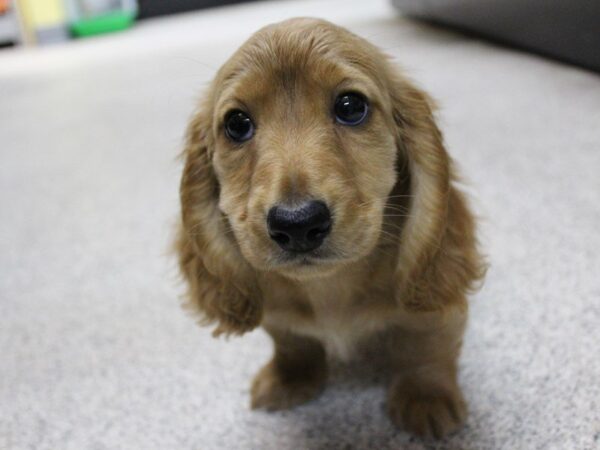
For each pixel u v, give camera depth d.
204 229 0.21
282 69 0.18
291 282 0.20
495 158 0.36
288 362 0.22
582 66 0.49
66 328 0.27
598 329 0.22
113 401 0.23
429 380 0.21
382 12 0.86
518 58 0.56
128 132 0.53
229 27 0.95
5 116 0.63
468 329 0.23
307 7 1.04
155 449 0.20
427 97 0.21
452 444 0.19
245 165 0.18
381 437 0.20
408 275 0.19
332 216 0.16
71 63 0.86
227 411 0.22
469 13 0.61
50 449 0.21
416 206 0.19
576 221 0.29
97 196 0.41
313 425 0.21
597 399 0.19
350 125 0.18
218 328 0.21
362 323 0.20
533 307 0.24
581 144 0.36
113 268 0.32
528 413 0.19
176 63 0.75
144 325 0.27
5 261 0.34
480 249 0.24
